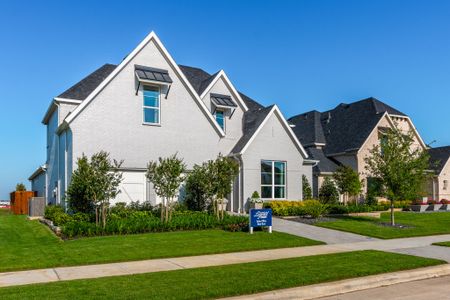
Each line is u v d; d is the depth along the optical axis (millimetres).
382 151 22172
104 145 20656
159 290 8172
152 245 13844
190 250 13273
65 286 8555
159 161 20344
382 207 29672
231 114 26844
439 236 18453
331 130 38562
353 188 29062
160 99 22406
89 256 12062
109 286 8516
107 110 20891
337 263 11125
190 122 23156
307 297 8469
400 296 8547
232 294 8055
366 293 8844
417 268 10812
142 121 21781
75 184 17562
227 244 14477
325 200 30188
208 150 23562
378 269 10359
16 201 26875
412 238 17641
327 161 34781
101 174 16453
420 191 21812
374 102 37250
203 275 9555
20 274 10062
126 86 21500
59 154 24094
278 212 23250
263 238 15953
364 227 20000
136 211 19812
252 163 24656
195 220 18156
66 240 14695
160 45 22469
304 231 18438
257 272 9883
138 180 21547
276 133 25688
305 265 10805
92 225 15867
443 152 40625
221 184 19484
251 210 17344
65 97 23703
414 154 21719
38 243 14312
